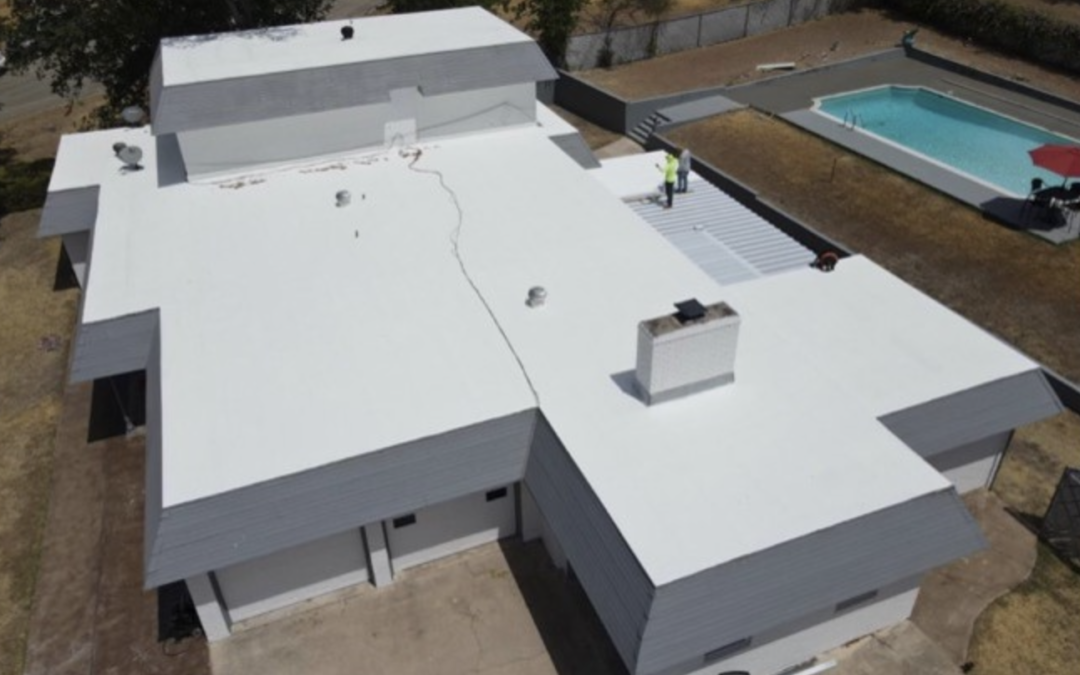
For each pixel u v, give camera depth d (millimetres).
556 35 40500
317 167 23422
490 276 18484
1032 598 15047
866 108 38438
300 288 18141
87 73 33625
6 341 23797
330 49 24547
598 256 19234
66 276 27109
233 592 14562
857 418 14406
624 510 12719
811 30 46719
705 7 45594
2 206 31344
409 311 17344
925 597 15133
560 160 23703
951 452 16500
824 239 26469
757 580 11953
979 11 43500
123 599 15656
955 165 32781
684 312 14250
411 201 21578
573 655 14258
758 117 36250
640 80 40906
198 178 22688
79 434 19812
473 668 14109
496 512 16016
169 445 14062
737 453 13711
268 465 13703
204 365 15898
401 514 13930
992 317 22953
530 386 15281
